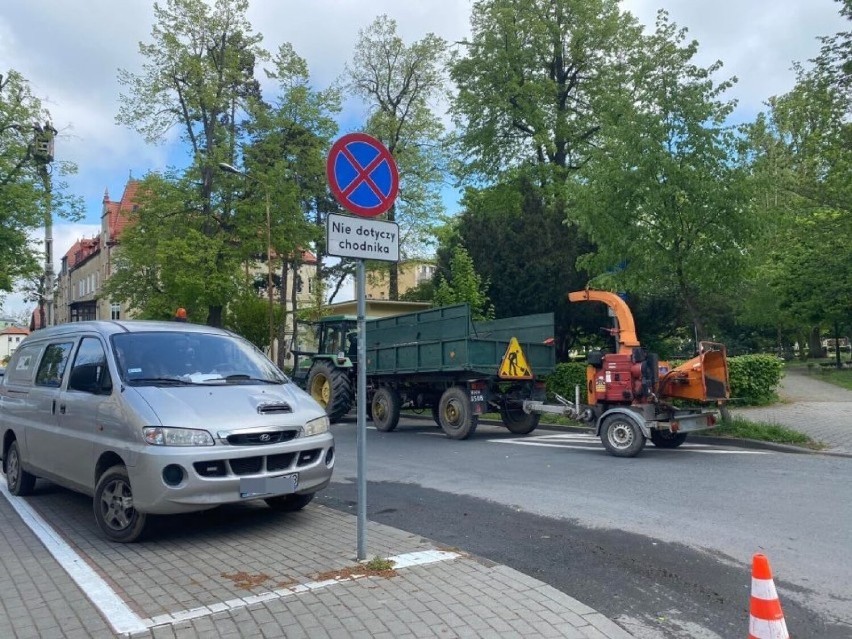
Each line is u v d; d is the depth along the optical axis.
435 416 15.08
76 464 6.61
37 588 4.87
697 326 14.17
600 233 14.66
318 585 4.76
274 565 5.28
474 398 13.28
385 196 5.40
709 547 5.80
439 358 13.61
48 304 27.44
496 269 22.33
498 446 12.20
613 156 14.27
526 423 14.02
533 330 14.30
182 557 5.56
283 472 6.02
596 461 10.20
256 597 4.57
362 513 5.30
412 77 32.56
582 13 27.44
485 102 28.34
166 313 29.30
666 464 9.77
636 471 9.24
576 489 8.15
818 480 8.35
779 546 5.79
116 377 6.36
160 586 4.86
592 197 14.75
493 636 3.96
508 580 4.86
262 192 28.78
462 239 24.59
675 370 11.27
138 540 6.02
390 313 26.36
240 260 29.33
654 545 5.88
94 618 4.30
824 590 4.84
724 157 13.43
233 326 34.28
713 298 25.80
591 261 18.09
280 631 4.03
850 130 14.41
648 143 13.32
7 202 26.44
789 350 48.78
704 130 13.38
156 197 28.61
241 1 29.48
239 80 29.88
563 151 28.69
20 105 27.86
